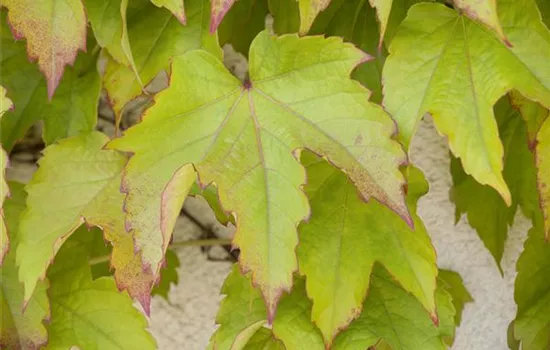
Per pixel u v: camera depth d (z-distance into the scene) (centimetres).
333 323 52
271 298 47
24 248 52
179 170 47
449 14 51
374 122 48
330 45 49
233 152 48
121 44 52
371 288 56
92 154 54
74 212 53
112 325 56
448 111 50
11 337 54
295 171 48
